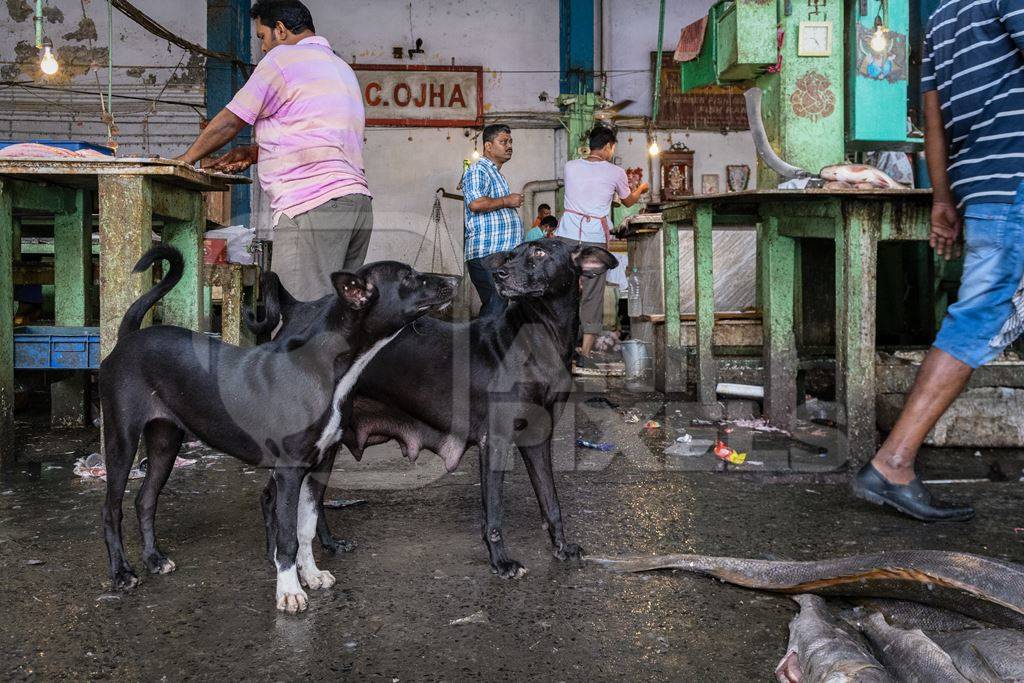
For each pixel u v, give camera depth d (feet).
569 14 52.21
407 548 10.02
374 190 52.44
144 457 13.99
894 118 20.18
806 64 19.81
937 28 11.45
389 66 51.93
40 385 21.02
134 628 7.77
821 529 10.69
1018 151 10.46
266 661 7.13
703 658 7.20
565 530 10.71
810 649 6.65
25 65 49.06
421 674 6.90
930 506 11.02
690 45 22.61
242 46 51.11
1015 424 15.17
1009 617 6.89
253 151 14.14
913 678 6.26
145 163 13.23
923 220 14.08
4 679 6.80
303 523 8.71
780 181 19.33
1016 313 10.67
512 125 52.80
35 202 15.53
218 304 21.13
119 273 13.48
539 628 7.78
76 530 10.66
